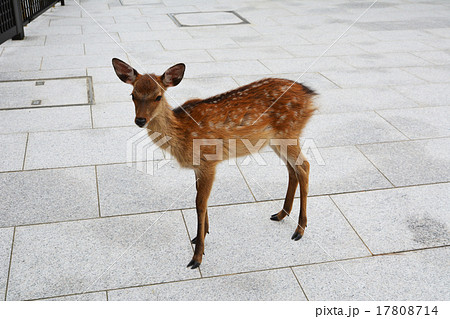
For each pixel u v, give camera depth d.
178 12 9.99
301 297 2.82
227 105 2.96
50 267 3.01
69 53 7.19
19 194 3.75
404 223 3.50
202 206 3.03
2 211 3.54
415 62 7.04
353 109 5.44
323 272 3.02
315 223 3.50
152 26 8.81
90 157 4.34
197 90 5.65
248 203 3.74
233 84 5.89
